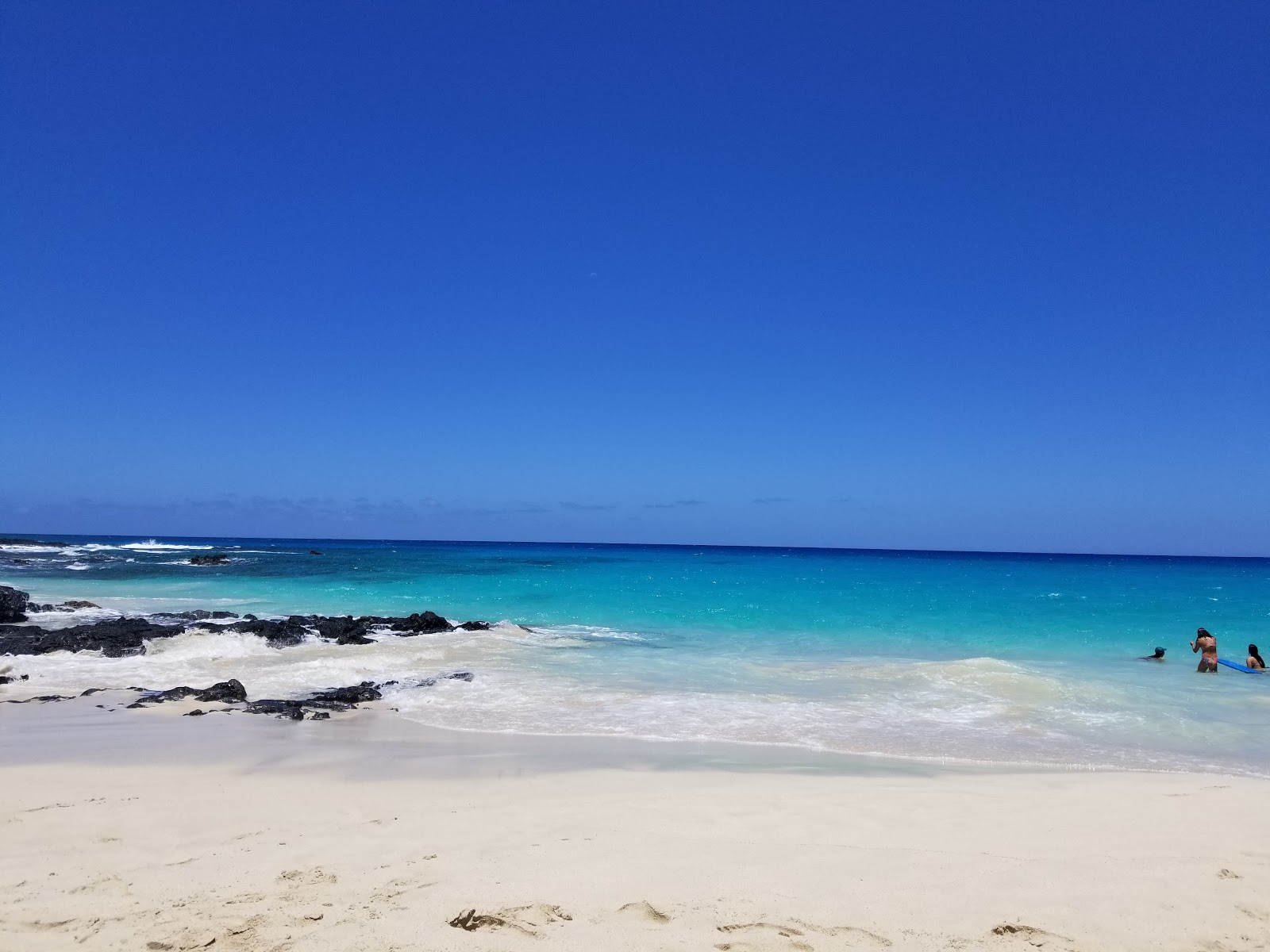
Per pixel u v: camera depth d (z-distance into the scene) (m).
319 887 5.49
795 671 17.08
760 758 10.31
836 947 4.68
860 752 10.72
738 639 22.39
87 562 54.94
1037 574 56.88
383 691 14.58
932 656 19.45
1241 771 10.05
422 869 5.82
